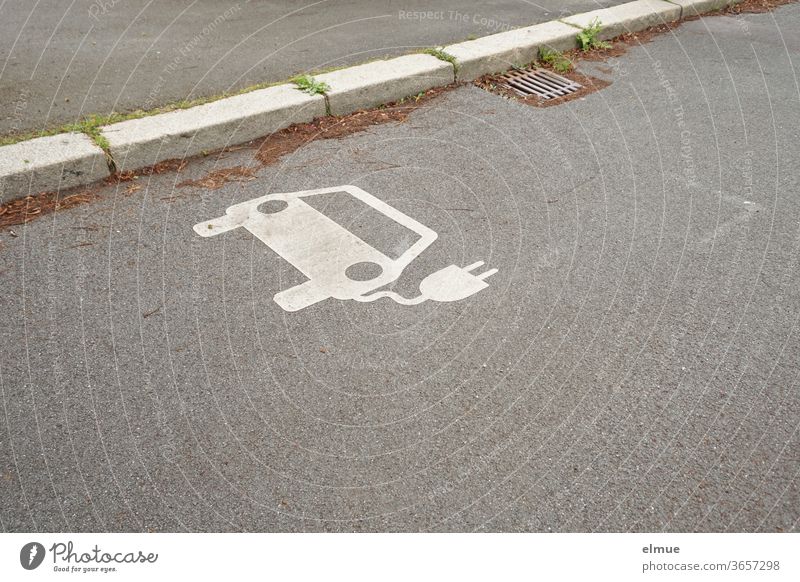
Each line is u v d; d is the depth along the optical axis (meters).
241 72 5.18
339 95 4.68
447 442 2.28
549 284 3.05
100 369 2.55
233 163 4.12
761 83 5.38
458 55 5.36
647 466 2.20
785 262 3.22
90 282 3.02
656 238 3.39
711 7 7.05
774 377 2.54
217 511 2.06
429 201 3.73
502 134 4.51
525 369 2.57
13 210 3.56
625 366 2.59
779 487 2.12
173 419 2.35
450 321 2.82
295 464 2.20
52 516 2.04
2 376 2.51
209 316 2.83
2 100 4.62
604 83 5.36
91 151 3.80
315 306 2.90
